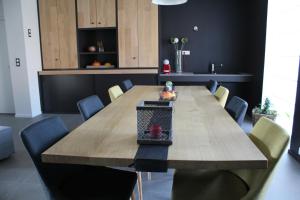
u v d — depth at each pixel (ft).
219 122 5.75
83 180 5.14
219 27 17.20
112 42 18.20
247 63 17.04
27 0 15.85
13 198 7.30
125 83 12.25
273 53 13.55
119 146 4.39
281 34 12.88
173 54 17.79
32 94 16.63
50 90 17.42
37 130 4.75
